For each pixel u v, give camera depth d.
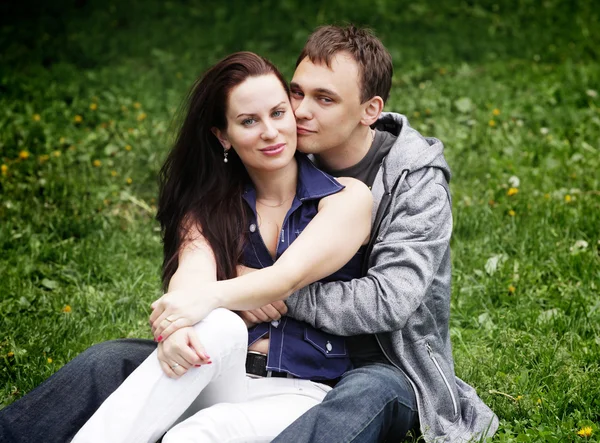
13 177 7.07
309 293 3.57
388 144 3.85
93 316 5.07
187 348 3.25
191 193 3.74
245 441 3.27
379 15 11.58
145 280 5.54
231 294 3.35
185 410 3.37
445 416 3.75
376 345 3.73
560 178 6.92
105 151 7.59
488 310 5.10
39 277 5.66
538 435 3.77
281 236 3.62
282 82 3.57
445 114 8.41
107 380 3.50
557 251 5.68
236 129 3.53
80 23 11.49
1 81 9.49
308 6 11.88
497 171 7.06
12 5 11.85
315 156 3.92
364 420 3.30
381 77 3.68
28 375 4.38
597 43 10.96
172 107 8.93
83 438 3.24
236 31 11.19
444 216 3.70
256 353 3.61
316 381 3.63
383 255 3.62
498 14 11.85
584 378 4.26
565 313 5.01
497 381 4.30
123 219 6.46
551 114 8.40
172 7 11.98
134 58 10.67
